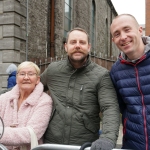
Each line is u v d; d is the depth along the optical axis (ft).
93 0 51.96
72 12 38.52
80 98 6.90
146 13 32.27
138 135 6.13
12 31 21.74
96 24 53.52
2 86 21.74
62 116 6.93
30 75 7.54
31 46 25.29
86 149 4.92
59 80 7.36
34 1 26.04
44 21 28.86
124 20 6.30
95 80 6.88
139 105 6.21
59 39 32.50
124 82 6.53
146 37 6.68
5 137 6.49
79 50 6.86
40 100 7.44
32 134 6.70
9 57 21.72
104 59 20.94
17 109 7.52
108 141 5.09
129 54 6.34
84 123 6.81
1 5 22.02
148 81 6.11
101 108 6.59
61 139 6.84
